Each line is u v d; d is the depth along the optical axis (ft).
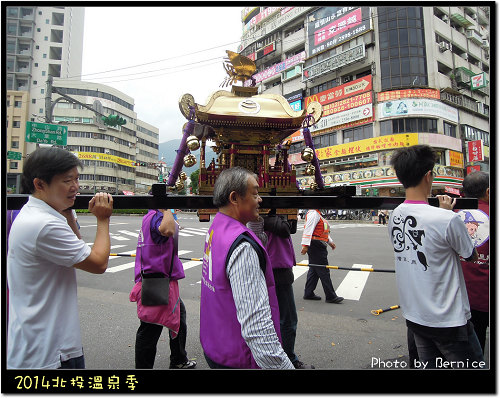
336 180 89.86
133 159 171.22
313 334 12.41
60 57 138.51
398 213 6.63
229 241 4.96
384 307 15.69
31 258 5.12
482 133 93.56
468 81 86.79
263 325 4.56
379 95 82.58
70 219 6.79
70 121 139.13
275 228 8.93
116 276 23.13
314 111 9.05
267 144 9.45
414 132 78.89
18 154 65.77
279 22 111.14
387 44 82.48
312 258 16.88
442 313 5.80
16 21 129.29
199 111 8.34
